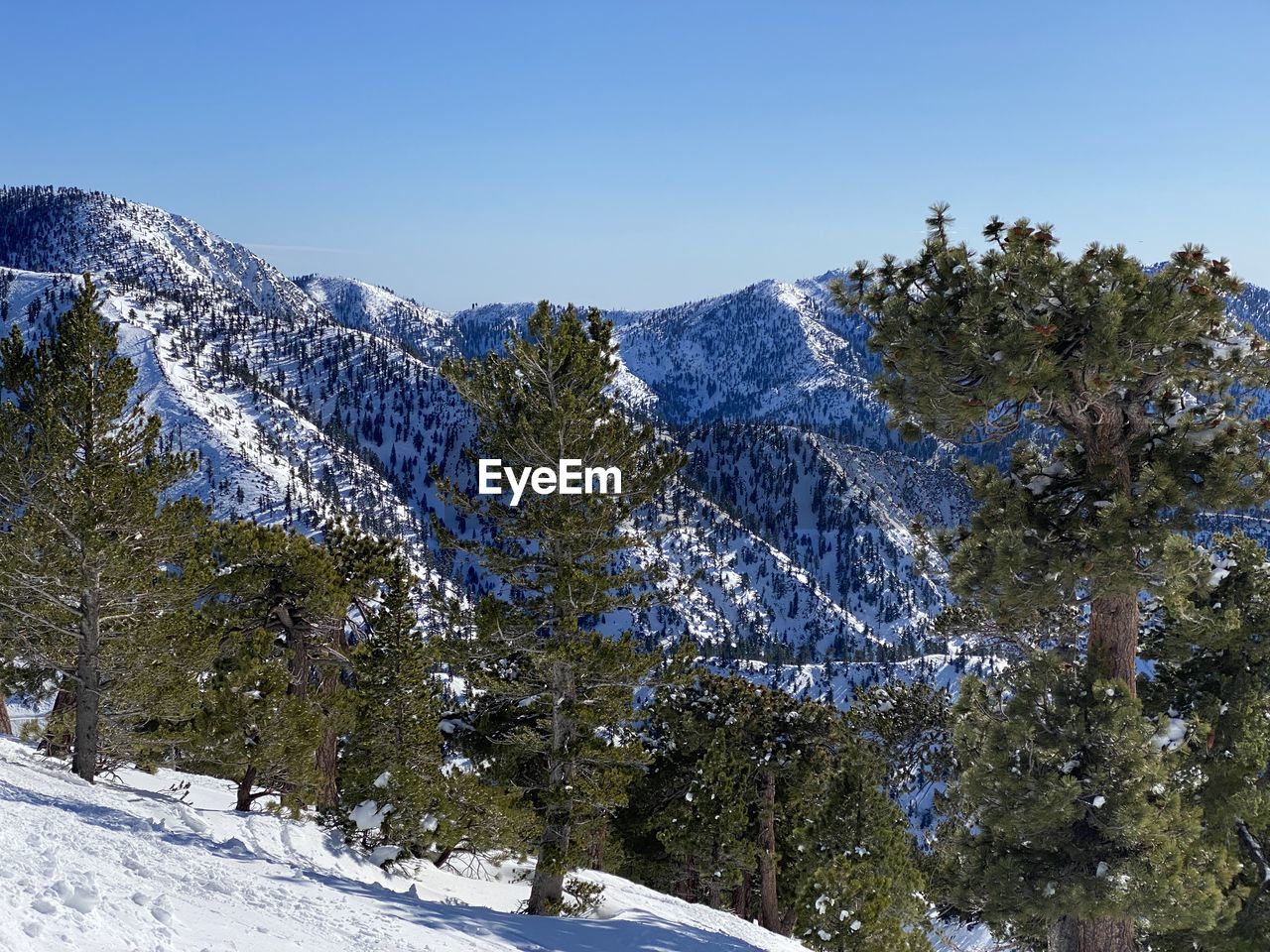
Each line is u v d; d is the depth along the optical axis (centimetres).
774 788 3531
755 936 2292
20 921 682
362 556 2961
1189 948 1653
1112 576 1369
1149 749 1388
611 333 2119
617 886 2625
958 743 1529
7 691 2581
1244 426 1401
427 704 2634
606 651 1944
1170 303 1259
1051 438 1605
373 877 2183
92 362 2302
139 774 2845
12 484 2248
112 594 2347
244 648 2631
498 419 2039
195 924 884
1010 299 1284
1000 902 1441
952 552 1544
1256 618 1711
